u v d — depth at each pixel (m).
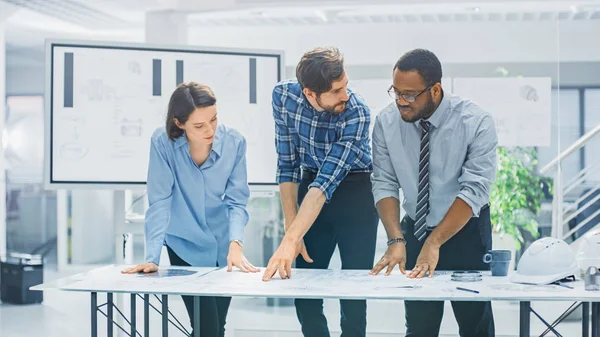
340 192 2.80
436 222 2.62
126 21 5.37
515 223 4.72
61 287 2.13
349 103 2.55
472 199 2.37
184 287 2.11
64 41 3.75
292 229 2.42
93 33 5.91
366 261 2.84
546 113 4.62
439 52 4.82
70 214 7.75
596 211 4.60
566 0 4.42
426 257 2.35
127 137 3.82
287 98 2.64
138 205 4.22
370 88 4.74
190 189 2.70
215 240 2.80
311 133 2.63
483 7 4.50
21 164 7.93
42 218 8.34
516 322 4.45
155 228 2.59
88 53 3.78
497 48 4.75
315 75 2.34
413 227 2.68
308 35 5.08
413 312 2.66
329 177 2.51
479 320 2.59
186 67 3.87
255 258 5.00
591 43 4.61
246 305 4.97
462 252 2.63
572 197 4.64
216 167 2.70
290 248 2.35
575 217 4.64
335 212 2.81
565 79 4.67
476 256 2.64
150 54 3.83
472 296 1.91
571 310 2.25
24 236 8.09
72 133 3.77
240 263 2.52
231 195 2.74
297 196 2.83
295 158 2.77
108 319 2.21
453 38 4.80
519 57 4.73
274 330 4.47
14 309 5.50
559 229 4.66
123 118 3.81
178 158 2.64
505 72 4.74
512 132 4.64
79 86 3.77
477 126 2.48
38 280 5.81
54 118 3.75
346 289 2.05
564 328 4.44
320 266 2.89
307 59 2.38
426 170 2.55
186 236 2.78
